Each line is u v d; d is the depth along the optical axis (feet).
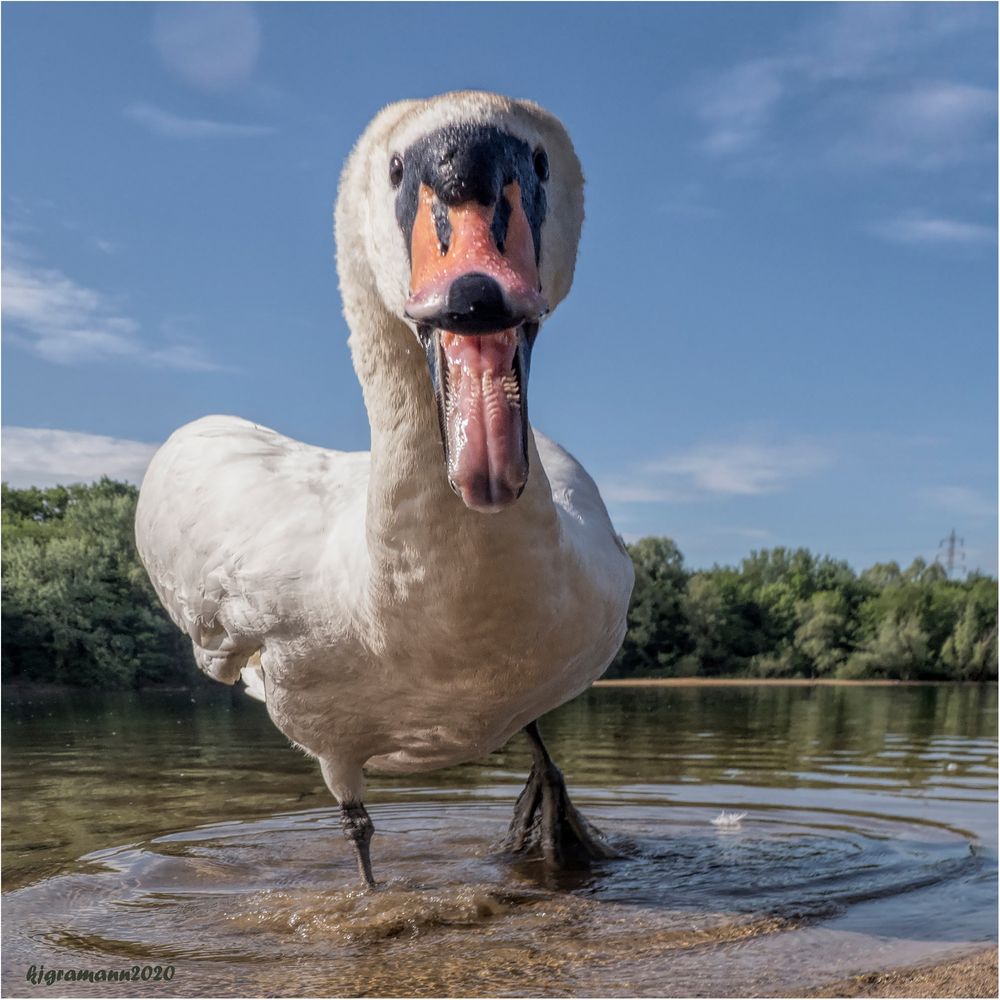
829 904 1.84
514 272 1.08
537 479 1.42
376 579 1.48
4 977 1.58
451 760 1.93
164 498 2.10
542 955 1.63
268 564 1.76
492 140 1.20
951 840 2.30
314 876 2.09
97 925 1.81
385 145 1.36
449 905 1.87
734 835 2.37
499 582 1.43
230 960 1.64
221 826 2.49
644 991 1.47
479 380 1.09
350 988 1.52
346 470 1.90
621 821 2.51
